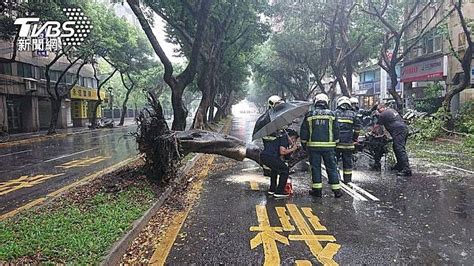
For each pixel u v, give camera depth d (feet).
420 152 47.24
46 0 63.87
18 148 65.98
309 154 26.48
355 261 15.17
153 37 43.68
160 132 28.35
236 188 29.14
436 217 20.89
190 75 45.50
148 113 28.78
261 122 25.53
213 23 62.59
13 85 97.55
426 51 85.46
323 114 25.79
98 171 38.63
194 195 26.99
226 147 32.48
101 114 170.30
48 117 128.26
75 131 112.98
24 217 20.26
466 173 33.35
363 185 29.35
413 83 94.99
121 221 18.81
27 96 107.55
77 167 41.65
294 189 28.37
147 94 29.14
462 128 61.93
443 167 36.68
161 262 15.29
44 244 15.57
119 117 209.87
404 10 71.87
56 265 13.60
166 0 51.72
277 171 26.03
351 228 19.26
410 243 17.10
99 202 22.93
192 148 31.78
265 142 26.18
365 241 17.39
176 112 45.60
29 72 107.14
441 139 59.67
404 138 33.47
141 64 130.41
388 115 34.04
